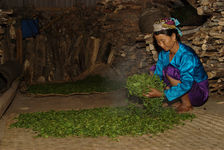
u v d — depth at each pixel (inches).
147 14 347.3
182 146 145.9
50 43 421.4
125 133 161.9
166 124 178.9
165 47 184.9
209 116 196.1
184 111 207.5
